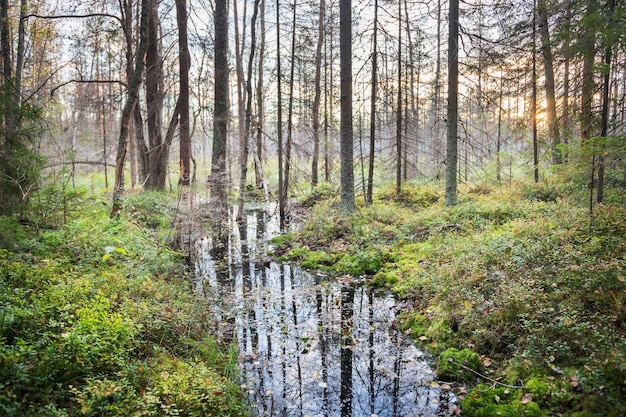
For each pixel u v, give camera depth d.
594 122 9.59
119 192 11.83
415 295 7.92
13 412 3.41
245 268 10.89
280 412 4.99
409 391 5.30
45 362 4.11
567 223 8.21
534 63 14.45
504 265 7.05
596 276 5.66
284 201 18.33
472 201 13.59
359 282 9.34
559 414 4.13
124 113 11.80
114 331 4.98
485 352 5.65
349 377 5.70
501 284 6.36
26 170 8.19
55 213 9.38
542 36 13.51
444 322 6.51
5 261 6.05
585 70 10.35
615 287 5.38
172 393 4.45
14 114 8.16
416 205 15.79
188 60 18.95
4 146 7.90
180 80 18.50
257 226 16.44
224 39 15.28
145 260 8.96
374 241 11.38
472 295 6.55
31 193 8.70
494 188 16.59
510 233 8.59
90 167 27.50
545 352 4.95
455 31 12.99
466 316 6.20
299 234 13.38
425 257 9.44
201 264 11.18
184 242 12.16
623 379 4.05
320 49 22.59
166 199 16.59
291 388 5.48
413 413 4.88
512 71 14.68
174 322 6.27
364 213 13.86
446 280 7.39
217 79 15.27
